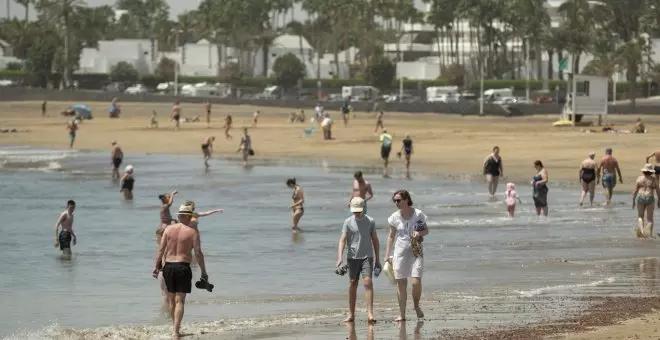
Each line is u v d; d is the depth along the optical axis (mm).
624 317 57875
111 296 71500
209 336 55469
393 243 59688
